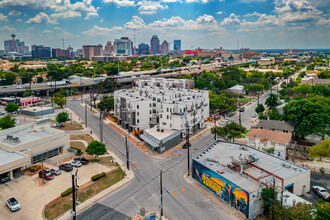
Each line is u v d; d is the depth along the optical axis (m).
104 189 68.31
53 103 179.50
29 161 80.38
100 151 84.00
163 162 86.25
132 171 79.38
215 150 80.50
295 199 57.78
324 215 47.75
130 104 116.94
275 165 69.44
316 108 101.00
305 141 102.38
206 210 59.22
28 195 65.00
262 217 56.47
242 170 64.25
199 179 71.62
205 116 138.75
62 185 70.06
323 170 77.12
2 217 56.19
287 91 197.12
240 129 102.06
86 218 56.34
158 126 111.06
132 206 61.03
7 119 112.94
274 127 103.75
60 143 90.75
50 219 55.91
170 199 63.94
